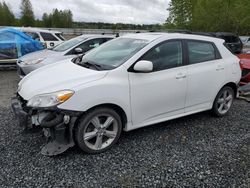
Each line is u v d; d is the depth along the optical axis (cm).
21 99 372
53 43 1323
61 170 322
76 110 331
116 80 362
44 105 325
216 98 501
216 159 361
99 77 356
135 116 389
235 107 594
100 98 345
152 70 396
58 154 347
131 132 437
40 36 1303
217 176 322
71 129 338
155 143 401
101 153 365
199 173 327
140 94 384
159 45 411
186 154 371
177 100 434
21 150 363
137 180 309
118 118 372
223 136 435
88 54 466
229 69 504
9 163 331
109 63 393
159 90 403
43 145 377
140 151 374
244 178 320
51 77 374
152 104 402
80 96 331
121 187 297
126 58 386
